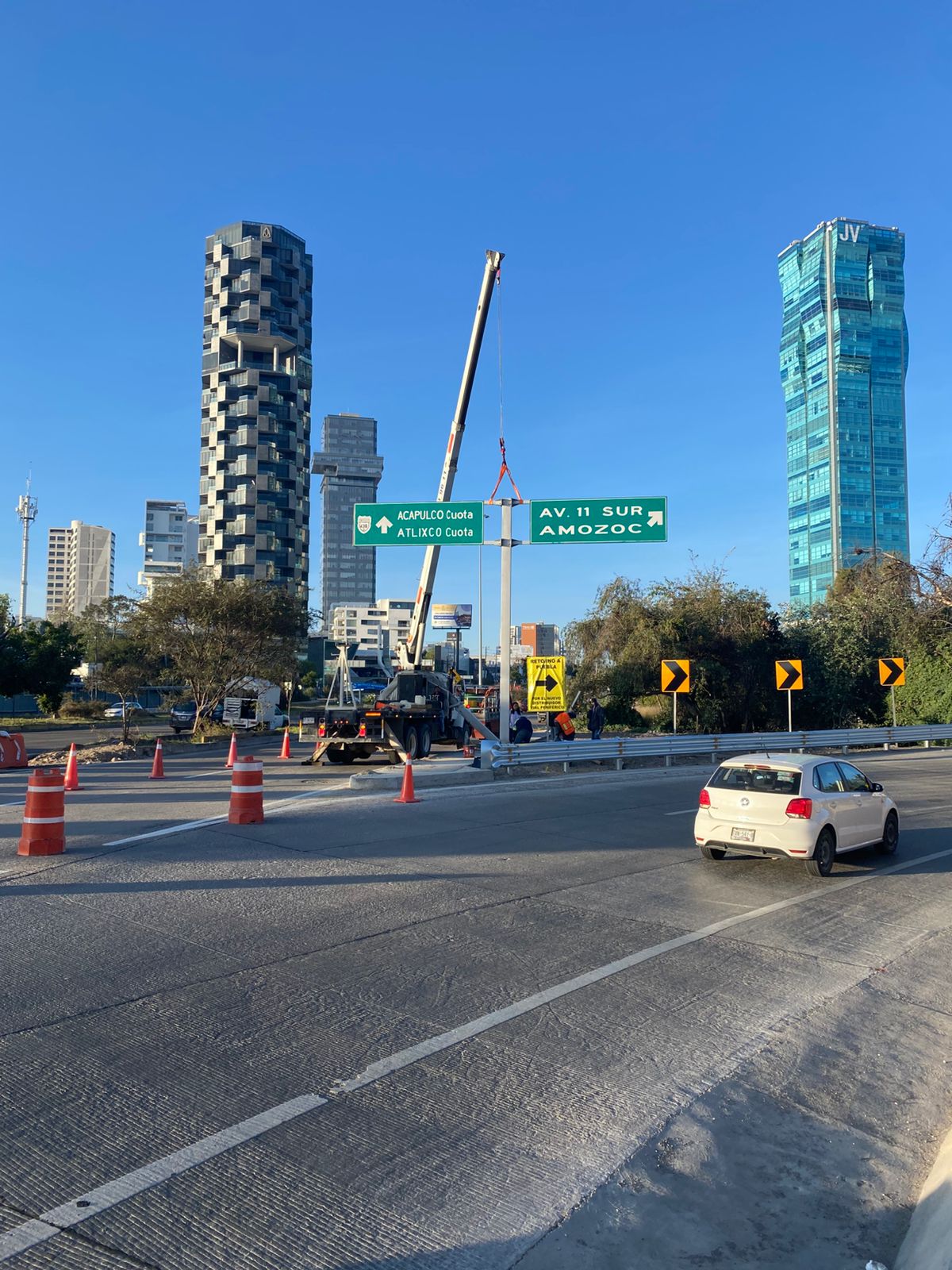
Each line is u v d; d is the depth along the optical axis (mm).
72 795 17516
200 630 38000
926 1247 3477
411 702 25500
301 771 23812
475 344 22969
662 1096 4883
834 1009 6426
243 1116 4484
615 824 15117
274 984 6477
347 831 13461
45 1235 3486
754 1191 4043
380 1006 6109
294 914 8469
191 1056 5191
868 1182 4176
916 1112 4918
